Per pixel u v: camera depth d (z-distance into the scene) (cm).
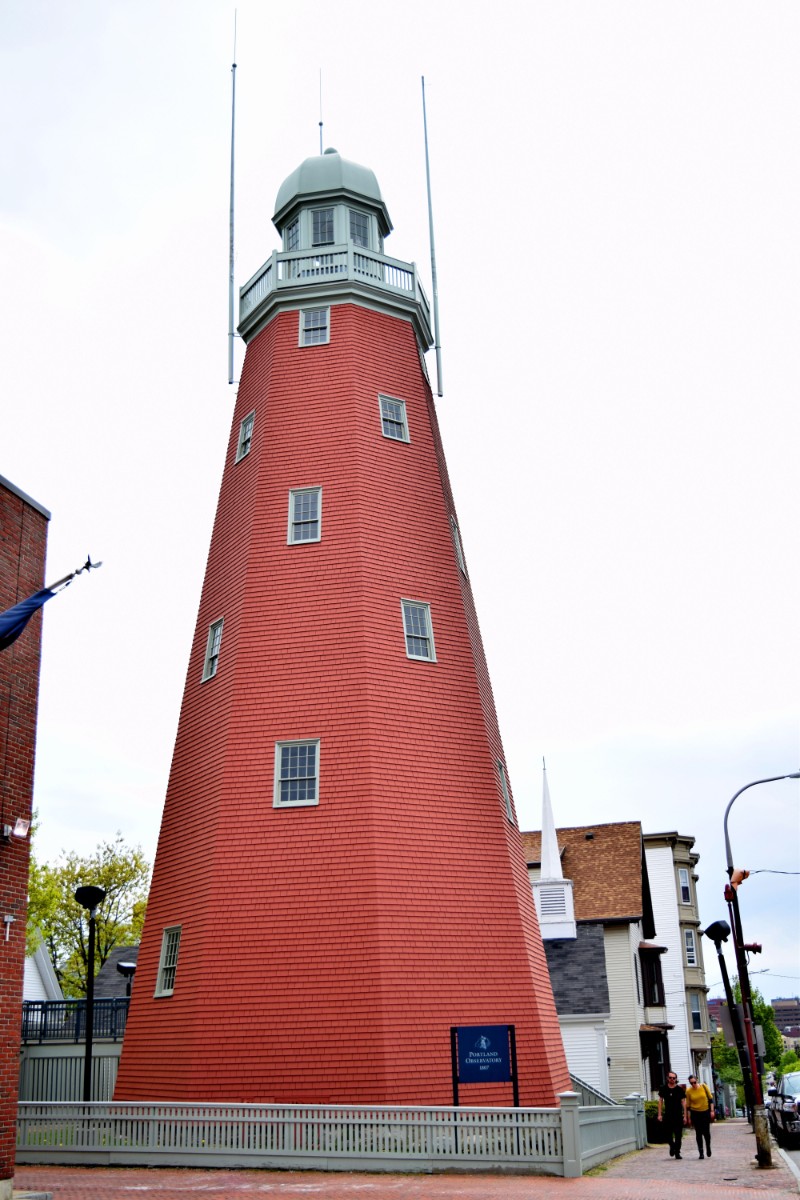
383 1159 2238
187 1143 2353
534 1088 2636
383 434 3269
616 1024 4975
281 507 3155
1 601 1952
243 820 2795
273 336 3453
